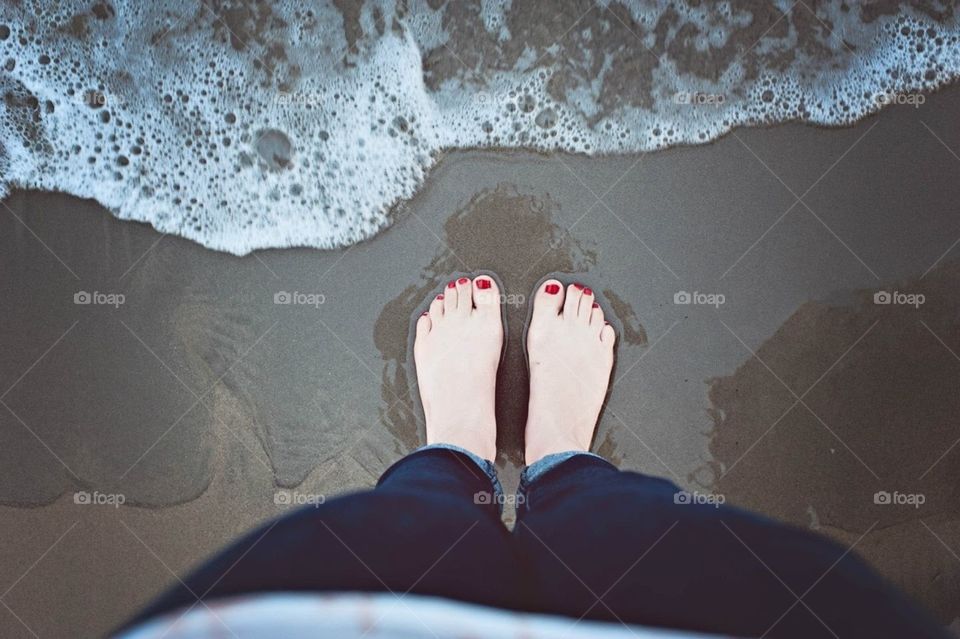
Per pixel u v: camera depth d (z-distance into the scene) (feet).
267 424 4.18
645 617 2.15
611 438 4.20
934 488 4.13
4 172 4.17
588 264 4.20
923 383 4.15
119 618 4.11
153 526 4.15
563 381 4.14
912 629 2.02
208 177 4.21
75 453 4.16
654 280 4.19
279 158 4.21
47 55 4.19
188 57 4.19
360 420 4.20
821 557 2.35
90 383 4.18
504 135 4.18
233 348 4.19
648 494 2.82
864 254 4.16
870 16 4.15
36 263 4.17
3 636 4.10
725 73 4.16
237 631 2.13
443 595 2.21
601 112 4.17
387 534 2.39
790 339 4.17
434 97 4.19
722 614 2.12
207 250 4.19
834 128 4.17
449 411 4.08
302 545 2.33
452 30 4.17
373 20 4.18
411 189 4.20
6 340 4.17
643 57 4.16
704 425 4.18
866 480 4.14
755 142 4.16
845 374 4.16
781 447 4.16
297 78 4.20
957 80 4.15
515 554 2.48
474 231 4.20
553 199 4.19
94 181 4.19
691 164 4.17
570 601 2.21
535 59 4.16
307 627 2.14
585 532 2.50
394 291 4.22
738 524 2.54
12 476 4.16
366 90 4.20
